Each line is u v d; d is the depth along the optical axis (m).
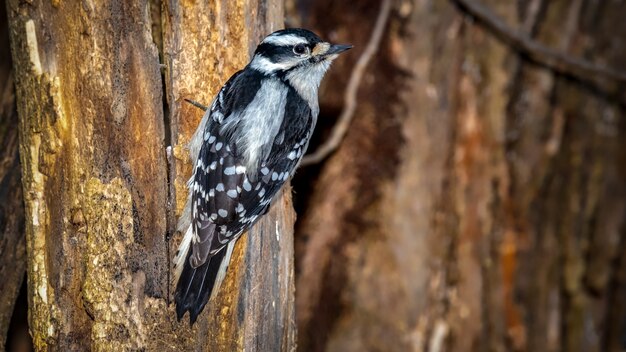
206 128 9.26
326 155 12.61
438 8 12.57
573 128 13.59
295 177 12.73
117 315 8.88
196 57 9.43
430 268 12.75
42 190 9.12
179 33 9.33
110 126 8.94
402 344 12.71
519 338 13.30
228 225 9.05
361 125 12.63
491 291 13.13
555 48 13.25
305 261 12.73
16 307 12.03
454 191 12.88
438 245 12.82
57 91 8.96
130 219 8.95
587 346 13.96
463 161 12.88
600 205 13.86
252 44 9.82
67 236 8.97
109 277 8.88
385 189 12.66
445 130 12.71
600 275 13.91
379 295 12.70
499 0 12.90
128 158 8.98
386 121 12.60
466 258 12.95
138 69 9.00
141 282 8.97
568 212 13.66
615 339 14.17
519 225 13.23
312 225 12.71
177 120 9.41
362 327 12.73
